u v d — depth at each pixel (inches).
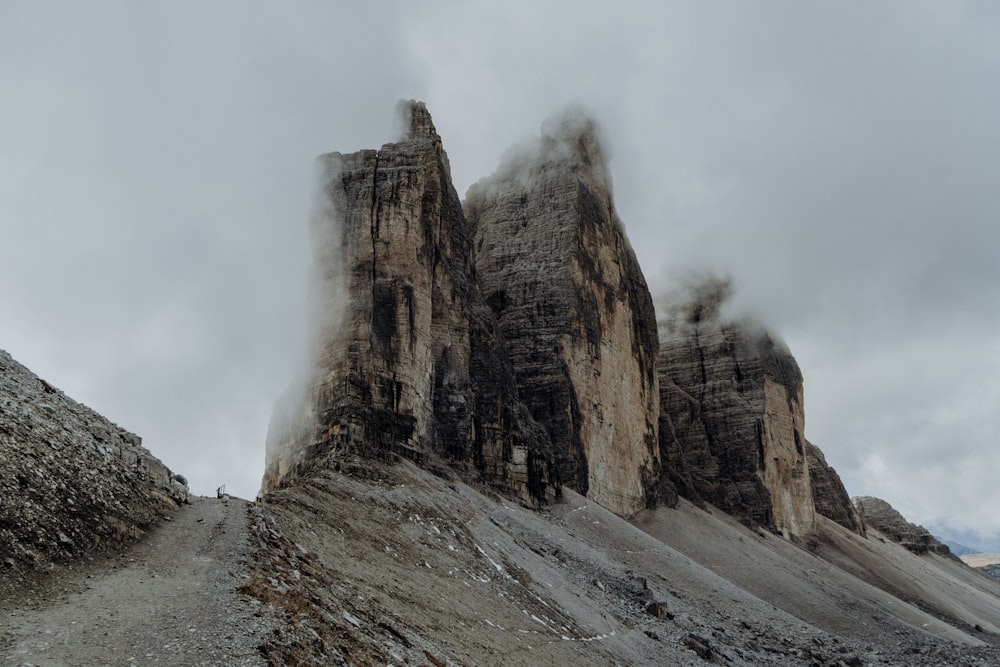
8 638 780.0
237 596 982.4
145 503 1321.4
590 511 3863.2
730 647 2664.9
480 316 3991.1
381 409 3149.6
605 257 5305.1
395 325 3329.2
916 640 4010.8
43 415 1295.5
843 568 6328.7
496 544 2593.5
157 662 772.0
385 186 3587.6
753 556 4749.0
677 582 3432.6
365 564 1761.8
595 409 4724.4
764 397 6560.0
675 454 5880.9
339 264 3405.5
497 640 1683.1
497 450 3627.0
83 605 895.7
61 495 1131.9
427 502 2608.3
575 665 1776.6
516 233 5157.5
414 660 1202.6
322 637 999.0
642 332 5674.2
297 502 2071.9
